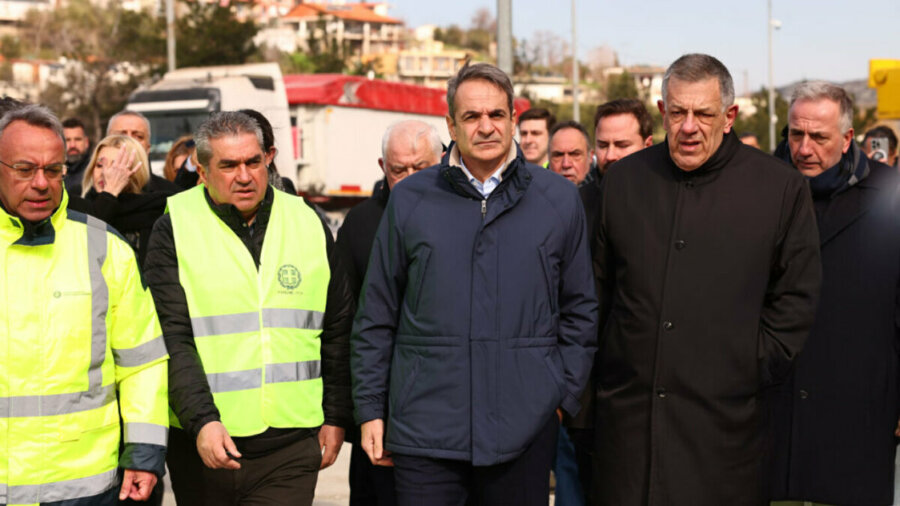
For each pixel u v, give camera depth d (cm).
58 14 6141
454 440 380
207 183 401
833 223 438
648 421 389
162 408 368
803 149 439
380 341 405
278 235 407
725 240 382
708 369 382
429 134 471
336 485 718
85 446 347
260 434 397
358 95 2248
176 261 400
